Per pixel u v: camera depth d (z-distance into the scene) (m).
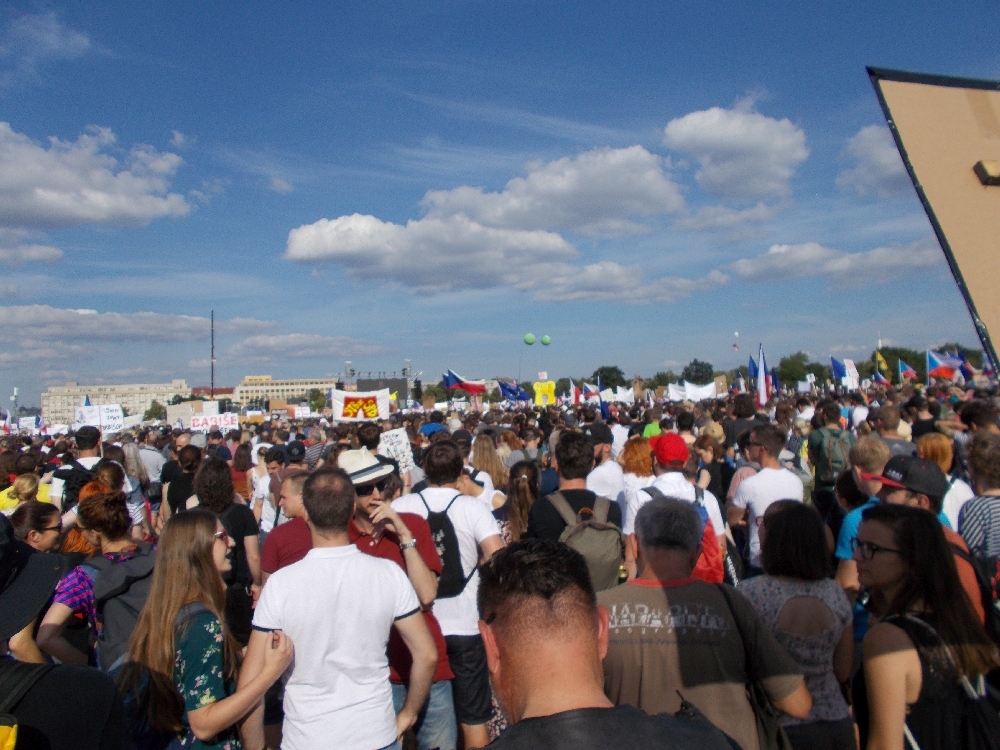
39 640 3.76
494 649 1.70
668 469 5.25
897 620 2.36
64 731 1.70
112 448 8.98
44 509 4.97
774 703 2.61
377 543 4.00
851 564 3.87
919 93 1.58
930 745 2.23
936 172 1.52
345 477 3.24
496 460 7.30
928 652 2.26
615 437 11.91
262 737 3.18
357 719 2.99
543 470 8.49
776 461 5.53
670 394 30.61
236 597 3.49
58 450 11.44
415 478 9.07
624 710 1.51
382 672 3.13
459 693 4.31
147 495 11.16
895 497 3.83
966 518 3.90
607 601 2.73
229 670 3.04
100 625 3.74
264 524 7.72
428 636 3.31
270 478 7.85
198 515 3.15
